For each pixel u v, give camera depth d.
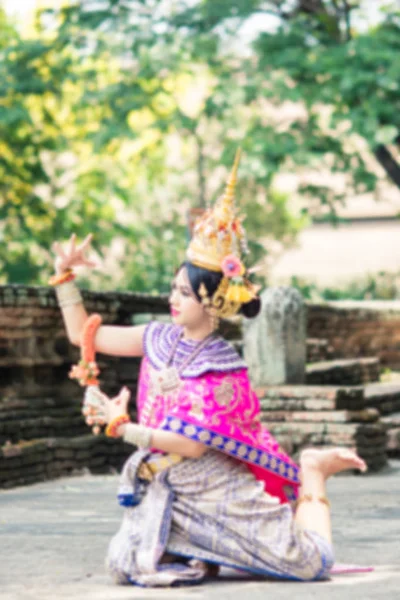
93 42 24.00
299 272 40.06
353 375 17.09
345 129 22.62
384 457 13.01
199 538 5.30
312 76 22.75
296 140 23.08
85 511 8.66
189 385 5.30
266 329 13.34
